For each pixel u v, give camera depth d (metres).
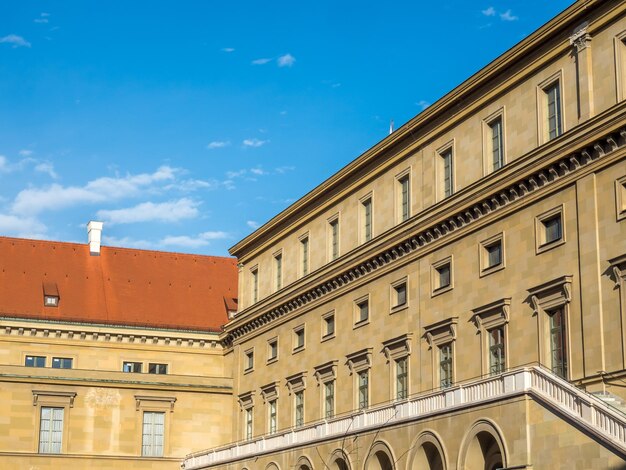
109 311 88.88
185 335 89.12
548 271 48.47
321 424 59.91
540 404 41.19
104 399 82.69
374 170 64.69
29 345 84.94
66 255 92.69
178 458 83.31
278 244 78.06
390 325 61.16
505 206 51.84
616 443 36.56
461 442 45.97
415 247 59.31
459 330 54.66
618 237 44.41
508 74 52.81
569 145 46.97
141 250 96.31
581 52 47.69
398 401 52.34
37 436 80.00
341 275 66.50
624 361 43.19
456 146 56.97
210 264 97.75
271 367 76.31
